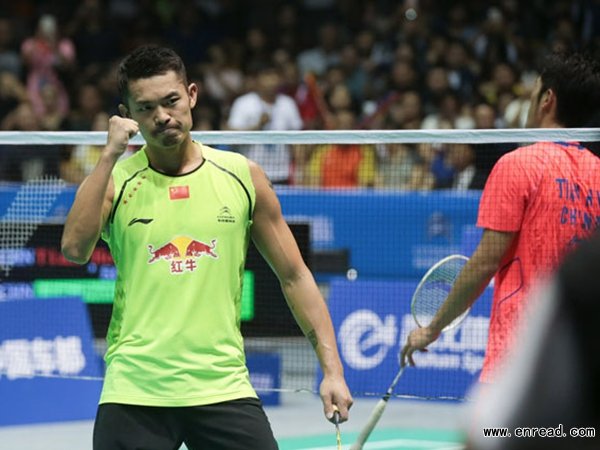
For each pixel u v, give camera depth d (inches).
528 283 385.1
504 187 387.9
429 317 491.5
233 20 1513.3
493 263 389.7
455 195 893.2
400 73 1218.0
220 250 350.0
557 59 408.5
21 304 734.5
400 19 1344.7
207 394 343.9
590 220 386.6
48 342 752.3
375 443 700.7
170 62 345.1
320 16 1524.4
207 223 349.4
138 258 349.4
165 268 347.6
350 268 919.7
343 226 922.1
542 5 1306.6
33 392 758.5
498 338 387.9
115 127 343.0
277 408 817.5
